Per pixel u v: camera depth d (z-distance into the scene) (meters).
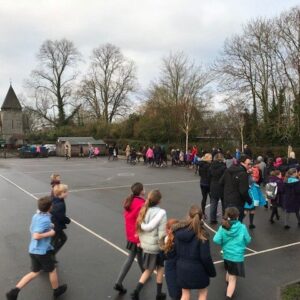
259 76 40.53
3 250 9.78
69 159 47.41
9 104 88.56
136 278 7.86
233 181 9.81
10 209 15.23
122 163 39.41
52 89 71.88
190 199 17.30
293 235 11.08
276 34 37.19
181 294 6.05
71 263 8.76
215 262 8.78
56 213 8.09
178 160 35.72
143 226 6.60
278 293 6.98
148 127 49.06
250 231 11.52
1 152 59.81
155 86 52.44
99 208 15.21
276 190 12.29
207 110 48.91
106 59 68.44
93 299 6.91
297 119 36.81
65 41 91.94
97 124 63.50
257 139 41.44
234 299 6.88
